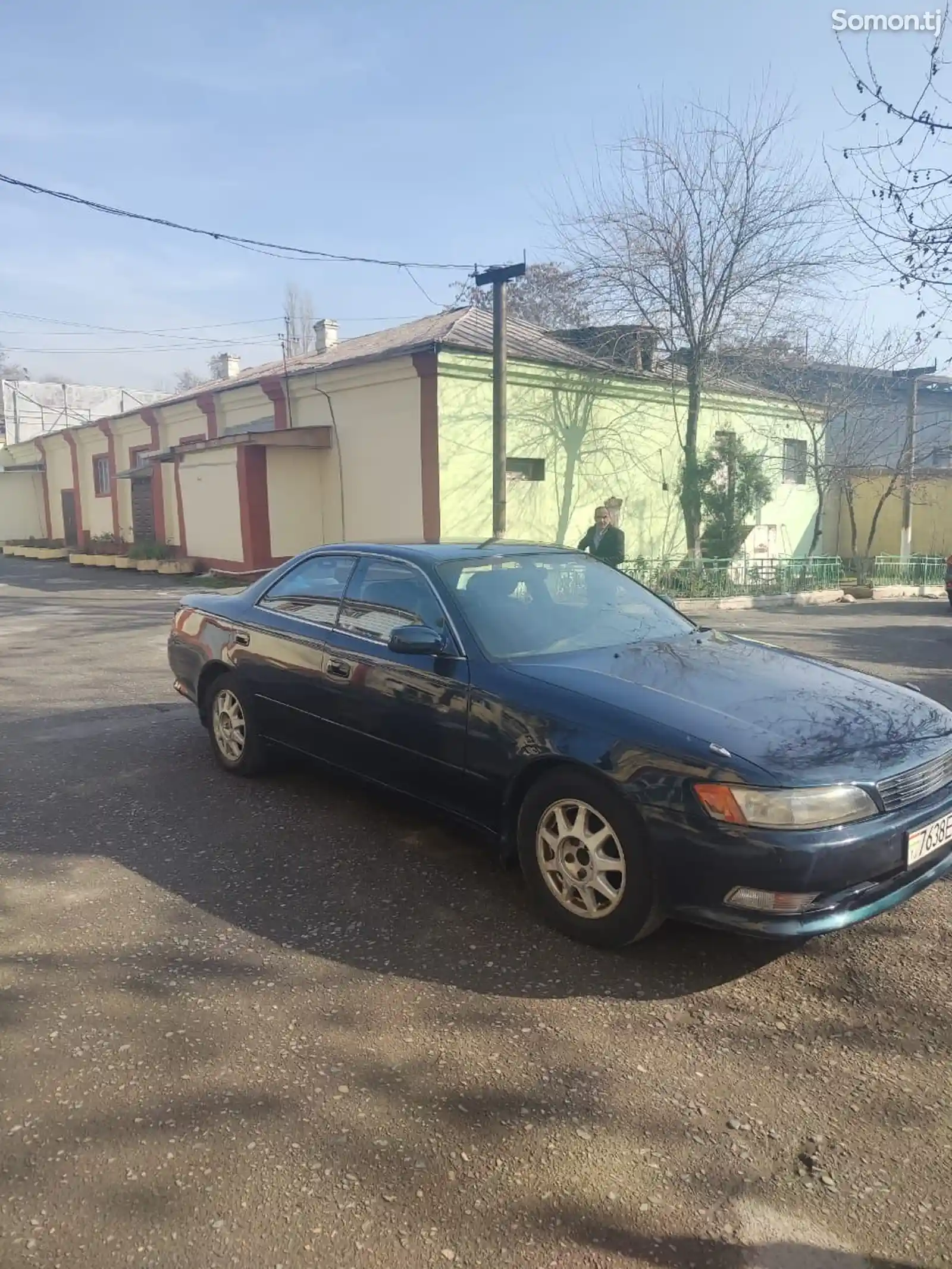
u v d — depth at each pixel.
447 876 4.04
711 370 18.61
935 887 3.98
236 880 3.99
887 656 10.47
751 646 4.49
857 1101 2.58
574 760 3.35
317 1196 2.21
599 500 18.56
